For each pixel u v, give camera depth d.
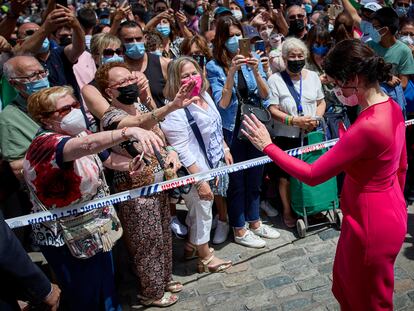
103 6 10.16
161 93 3.97
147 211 2.90
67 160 2.15
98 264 2.60
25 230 4.08
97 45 3.79
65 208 2.36
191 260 3.73
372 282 2.19
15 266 1.66
